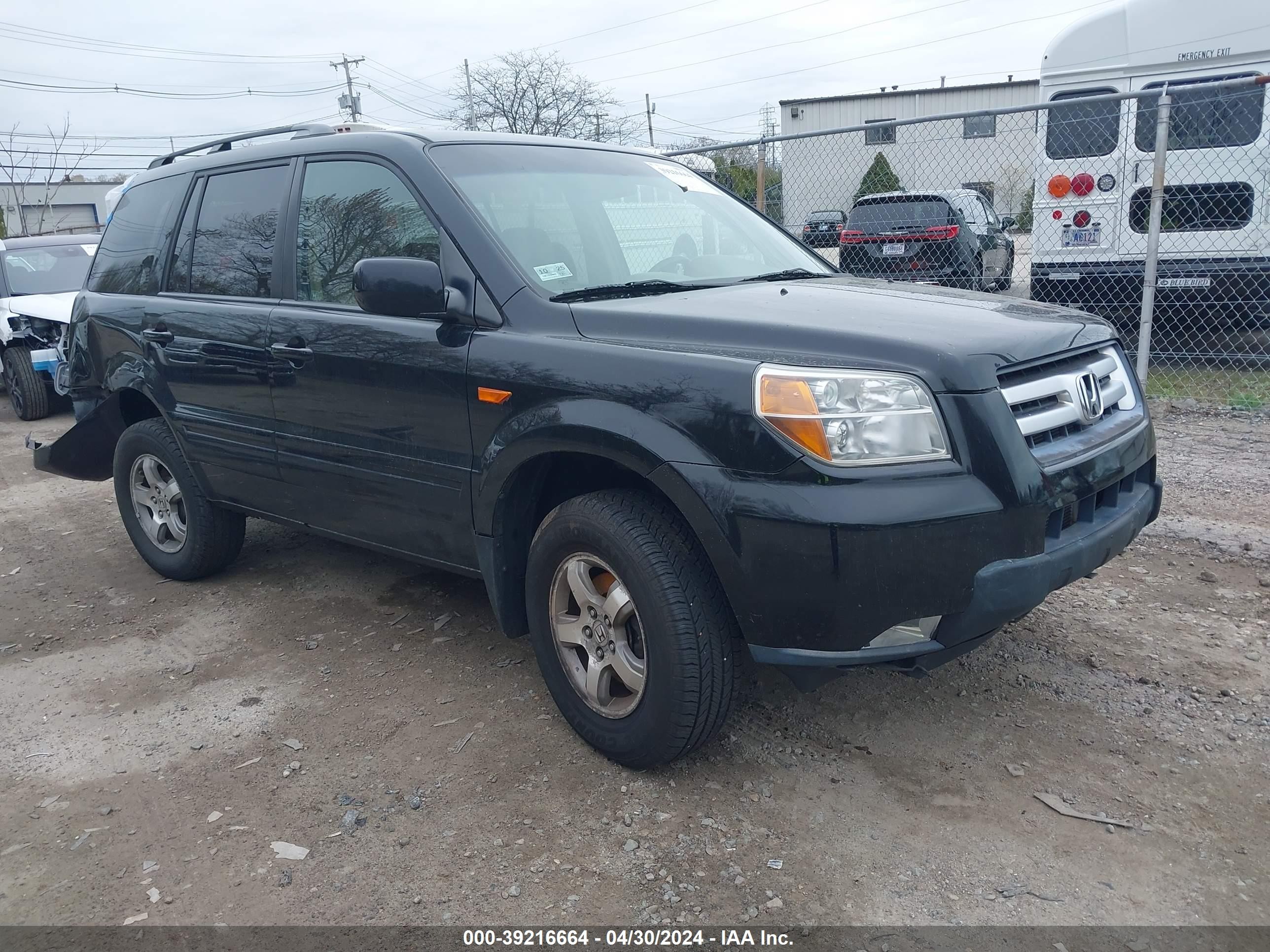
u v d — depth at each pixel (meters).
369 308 3.20
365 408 3.48
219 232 4.23
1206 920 2.32
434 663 3.81
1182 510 5.11
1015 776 2.91
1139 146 8.84
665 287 3.40
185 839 2.79
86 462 5.22
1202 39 8.45
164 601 4.62
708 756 3.07
